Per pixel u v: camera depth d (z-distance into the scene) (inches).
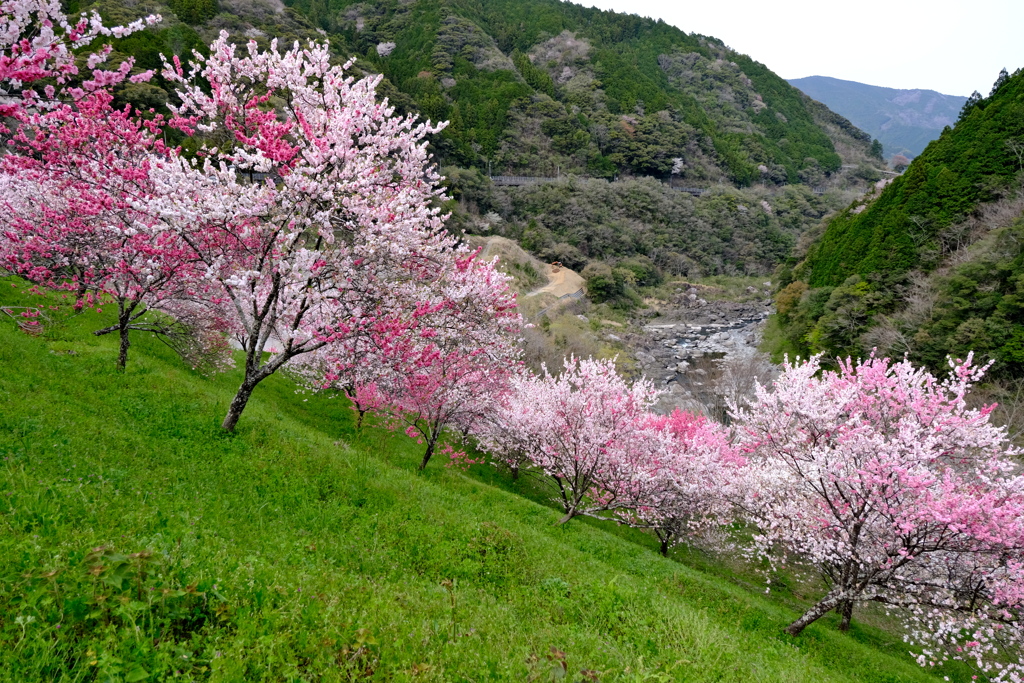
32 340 553.3
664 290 3393.2
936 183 2006.6
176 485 336.2
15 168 462.9
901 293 1782.7
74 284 540.7
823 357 1891.0
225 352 792.3
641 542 807.1
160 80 1927.9
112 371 543.5
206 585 186.9
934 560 549.0
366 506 428.5
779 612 583.2
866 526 537.0
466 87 4776.1
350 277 433.4
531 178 4239.7
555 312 2241.6
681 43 7568.9
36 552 185.6
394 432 842.2
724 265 4072.3
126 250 474.3
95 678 142.0
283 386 877.2
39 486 251.3
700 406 1723.7
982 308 1433.3
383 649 196.5
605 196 3996.1
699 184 5044.3
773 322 2689.5
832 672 413.7
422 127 473.1
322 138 418.0
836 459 525.7
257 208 388.2
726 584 633.6
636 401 799.1
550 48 6289.4
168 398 527.5
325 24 5132.9
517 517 613.3
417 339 591.2
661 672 249.4
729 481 721.6
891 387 614.5
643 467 720.3
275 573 229.3
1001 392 1211.2
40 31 285.6
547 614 316.5
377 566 319.9
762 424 635.5
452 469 793.6
